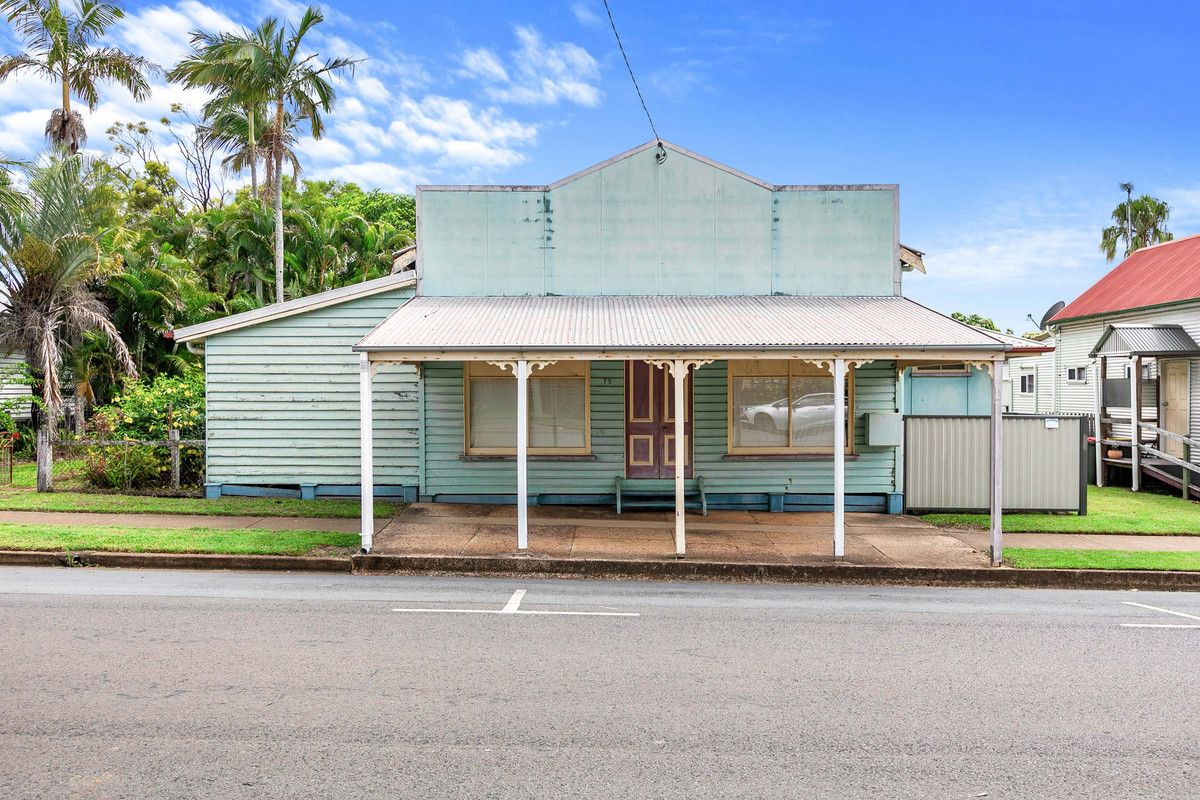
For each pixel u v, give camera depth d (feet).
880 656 20.79
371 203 160.25
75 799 12.68
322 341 43.01
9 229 52.80
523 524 31.99
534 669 19.24
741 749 15.02
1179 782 14.02
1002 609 26.32
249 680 18.08
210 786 13.17
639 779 13.74
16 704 16.46
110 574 29.07
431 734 15.37
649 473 42.63
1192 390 59.47
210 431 43.50
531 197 42.42
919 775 14.12
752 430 42.96
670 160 42.37
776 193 42.45
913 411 56.90
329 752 14.49
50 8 84.74
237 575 29.40
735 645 21.56
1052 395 85.71
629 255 42.50
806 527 38.17
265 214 85.66
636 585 29.22
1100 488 59.82
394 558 30.63
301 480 43.29
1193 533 37.96
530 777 13.73
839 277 42.57
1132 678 19.35
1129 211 181.68
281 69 74.84
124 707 16.39
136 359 69.05
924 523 39.65
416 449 42.80
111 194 65.87
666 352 31.81
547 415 42.68
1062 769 14.46
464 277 42.47
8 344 52.65
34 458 59.41
